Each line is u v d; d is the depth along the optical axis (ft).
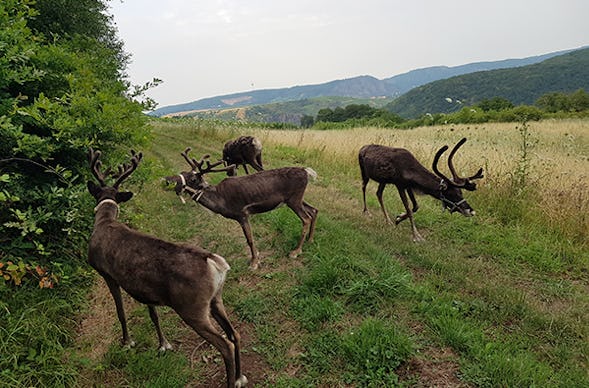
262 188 17.75
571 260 18.06
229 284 16.34
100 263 11.62
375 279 14.99
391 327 12.32
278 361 11.85
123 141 17.83
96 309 13.88
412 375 10.89
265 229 21.83
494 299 14.58
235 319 14.10
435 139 44.11
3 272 11.35
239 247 19.81
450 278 16.39
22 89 15.52
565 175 26.68
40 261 13.65
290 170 18.45
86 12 31.76
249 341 12.92
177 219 23.56
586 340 12.41
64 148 14.89
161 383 10.74
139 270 10.59
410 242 20.11
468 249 19.67
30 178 14.52
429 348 11.94
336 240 19.27
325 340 12.43
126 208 20.43
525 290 15.78
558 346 12.18
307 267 17.22
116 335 12.86
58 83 16.55
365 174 23.75
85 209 14.56
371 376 10.80
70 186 13.79
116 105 15.78
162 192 28.66
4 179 10.47
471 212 19.72
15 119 13.65
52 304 12.59
